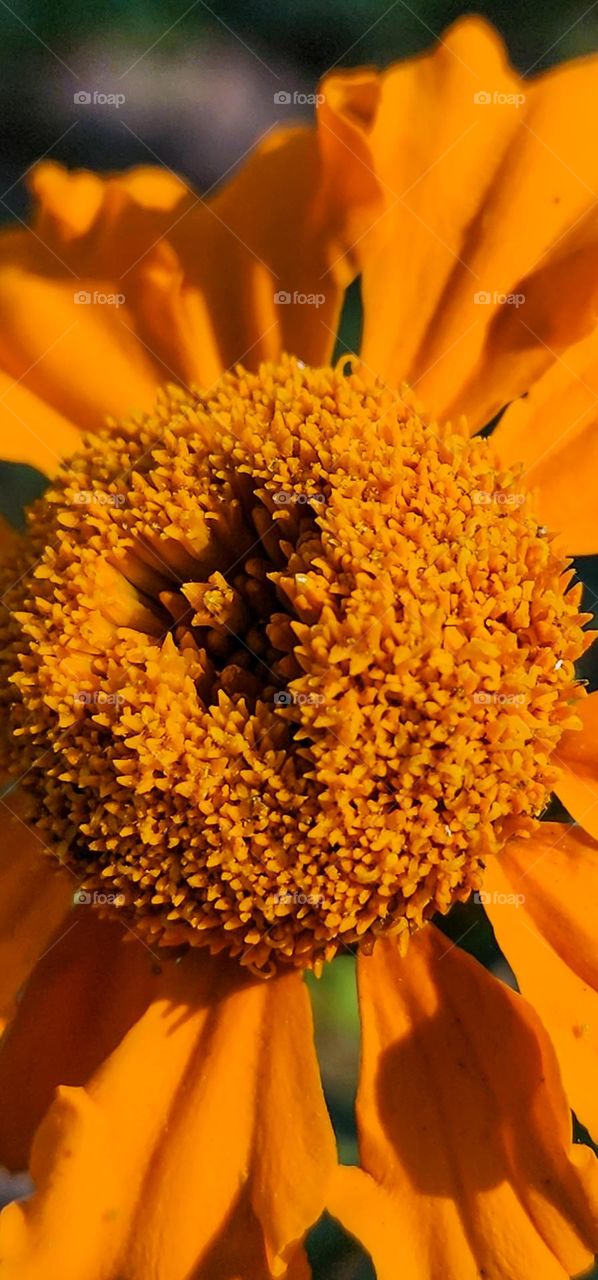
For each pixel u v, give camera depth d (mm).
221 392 102
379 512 95
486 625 94
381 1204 93
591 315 105
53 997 101
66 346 111
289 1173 93
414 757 92
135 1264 92
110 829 95
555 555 98
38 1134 91
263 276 111
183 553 98
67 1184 91
